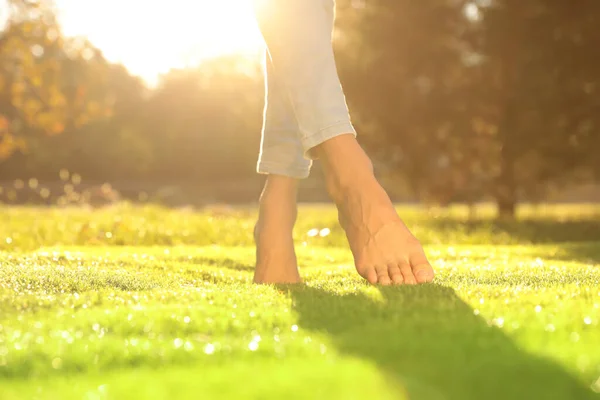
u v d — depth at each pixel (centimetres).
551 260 375
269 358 106
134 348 113
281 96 254
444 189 1423
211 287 225
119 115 3712
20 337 122
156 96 3919
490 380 87
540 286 209
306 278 285
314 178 3534
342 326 136
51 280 210
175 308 155
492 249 457
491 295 179
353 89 1284
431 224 873
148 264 301
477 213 1418
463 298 173
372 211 226
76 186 2548
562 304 150
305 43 225
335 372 89
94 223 638
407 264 223
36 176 3488
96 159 3634
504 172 1305
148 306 162
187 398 79
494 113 1312
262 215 276
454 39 1310
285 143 272
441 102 1291
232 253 408
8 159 3375
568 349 102
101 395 83
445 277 240
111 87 3594
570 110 1105
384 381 84
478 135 1368
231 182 3991
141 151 3759
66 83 1928
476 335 114
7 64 1378
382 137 1343
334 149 227
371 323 136
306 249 485
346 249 516
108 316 143
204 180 3988
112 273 234
